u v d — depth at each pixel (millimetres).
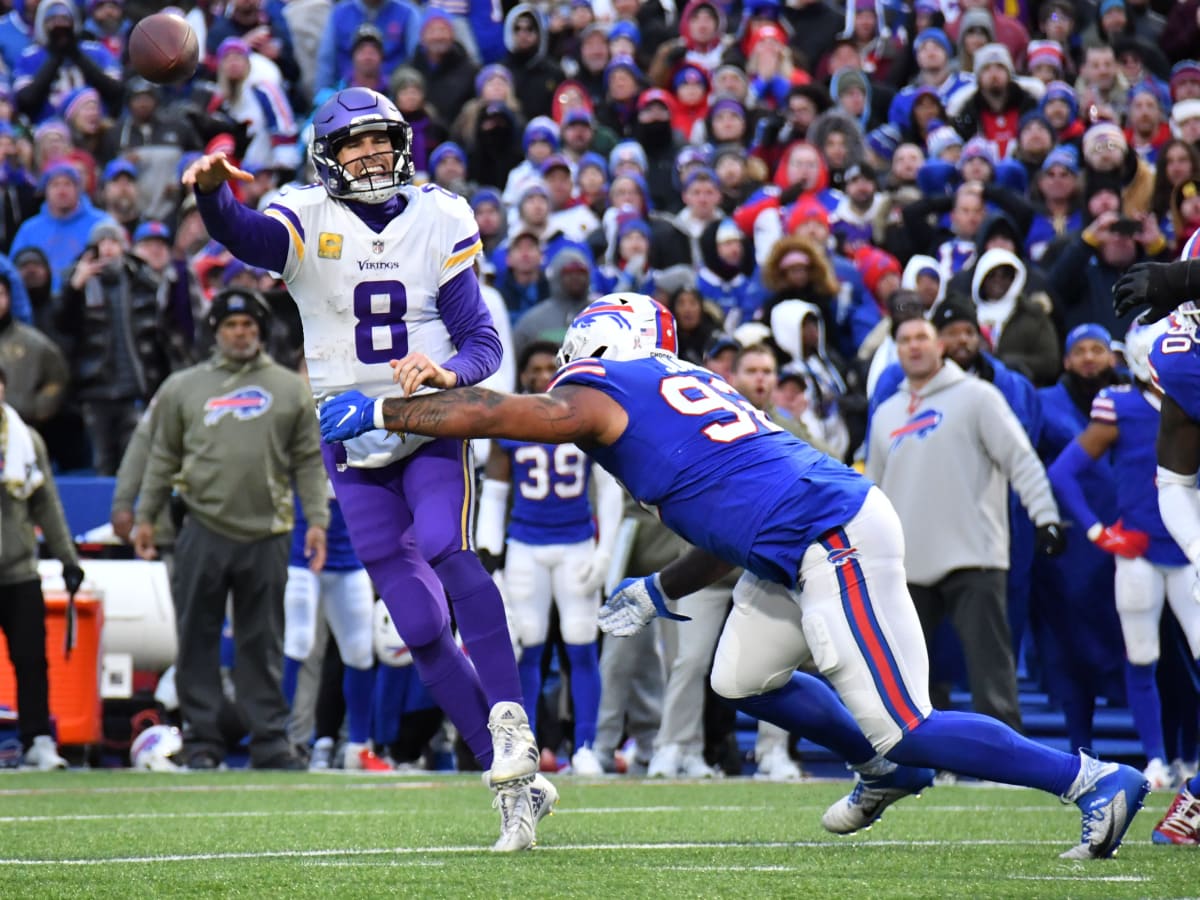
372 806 20828
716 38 49594
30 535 27312
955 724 13383
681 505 13625
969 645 25219
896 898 11430
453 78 46812
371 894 11641
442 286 15750
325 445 15969
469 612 15070
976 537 25141
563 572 27359
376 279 15531
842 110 43375
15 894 11766
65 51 47469
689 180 40312
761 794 22859
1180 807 15703
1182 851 14797
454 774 27281
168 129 43812
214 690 27734
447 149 41750
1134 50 48344
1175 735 27391
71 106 45188
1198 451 16188
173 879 12594
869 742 14125
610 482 27484
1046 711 33375
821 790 23688
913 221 38688
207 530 27156
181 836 16625
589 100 47812
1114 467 26266
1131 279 14961
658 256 38281
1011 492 27406
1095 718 33000
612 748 28328
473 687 15469
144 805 20797
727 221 37531
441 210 15750
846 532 13195
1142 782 13789
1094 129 38125
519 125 45469
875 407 26438
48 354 34844
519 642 27281
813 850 15055
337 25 47625
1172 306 14953
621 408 13719
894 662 13203
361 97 15289
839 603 13180
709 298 37281
